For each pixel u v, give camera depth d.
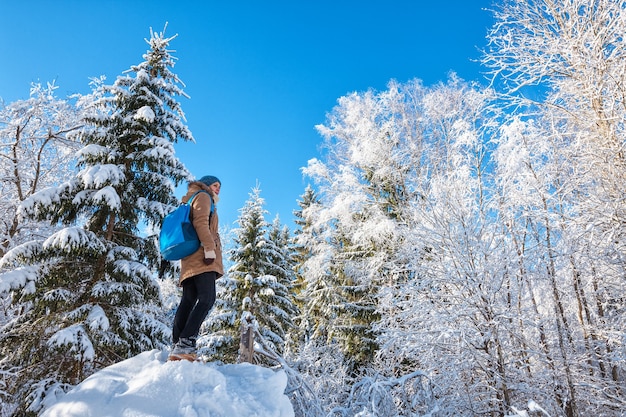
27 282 7.09
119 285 7.50
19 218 7.67
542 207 7.00
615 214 6.07
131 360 2.75
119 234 8.80
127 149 9.00
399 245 9.49
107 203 7.55
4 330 7.21
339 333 12.20
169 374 2.40
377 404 4.35
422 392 5.03
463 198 7.16
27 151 10.59
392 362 7.73
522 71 7.08
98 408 2.25
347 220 12.25
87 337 6.48
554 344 6.64
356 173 13.16
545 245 6.74
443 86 11.73
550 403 6.36
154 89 9.76
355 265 11.91
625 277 6.36
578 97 6.68
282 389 2.65
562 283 6.96
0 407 6.53
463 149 9.05
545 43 6.91
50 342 6.25
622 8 6.20
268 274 15.20
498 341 6.13
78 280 7.94
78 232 7.24
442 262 6.64
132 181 8.70
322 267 13.03
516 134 7.59
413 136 12.23
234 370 2.84
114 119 9.02
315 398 4.14
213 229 3.15
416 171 11.52
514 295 6.90
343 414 4.24
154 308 8.72
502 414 6.07
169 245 2.91
